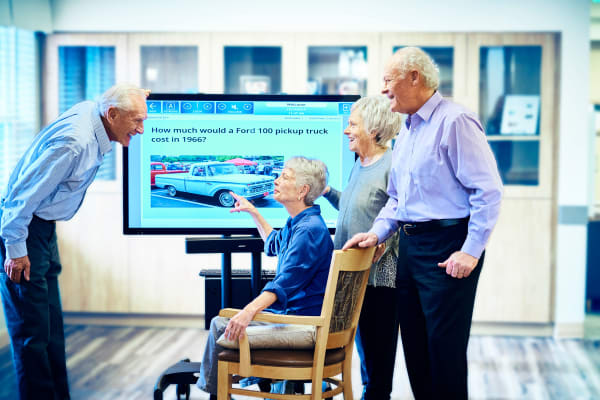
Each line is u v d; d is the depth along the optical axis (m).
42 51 5.32
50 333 3.33
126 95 3.01
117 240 5.37
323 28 5.21
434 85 2.64
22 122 5.12
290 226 2.86
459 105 2.62
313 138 3.41
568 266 5.21
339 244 3.09
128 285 5.40
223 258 3.41
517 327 5.34
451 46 5.18
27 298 3.05
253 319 2.64
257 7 5.22
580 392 3.99
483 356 4.75
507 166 5.23
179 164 3.41
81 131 2.95
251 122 3.40
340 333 2.73
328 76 5.25
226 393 2.73
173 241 5.34
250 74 5.27
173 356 4.58
